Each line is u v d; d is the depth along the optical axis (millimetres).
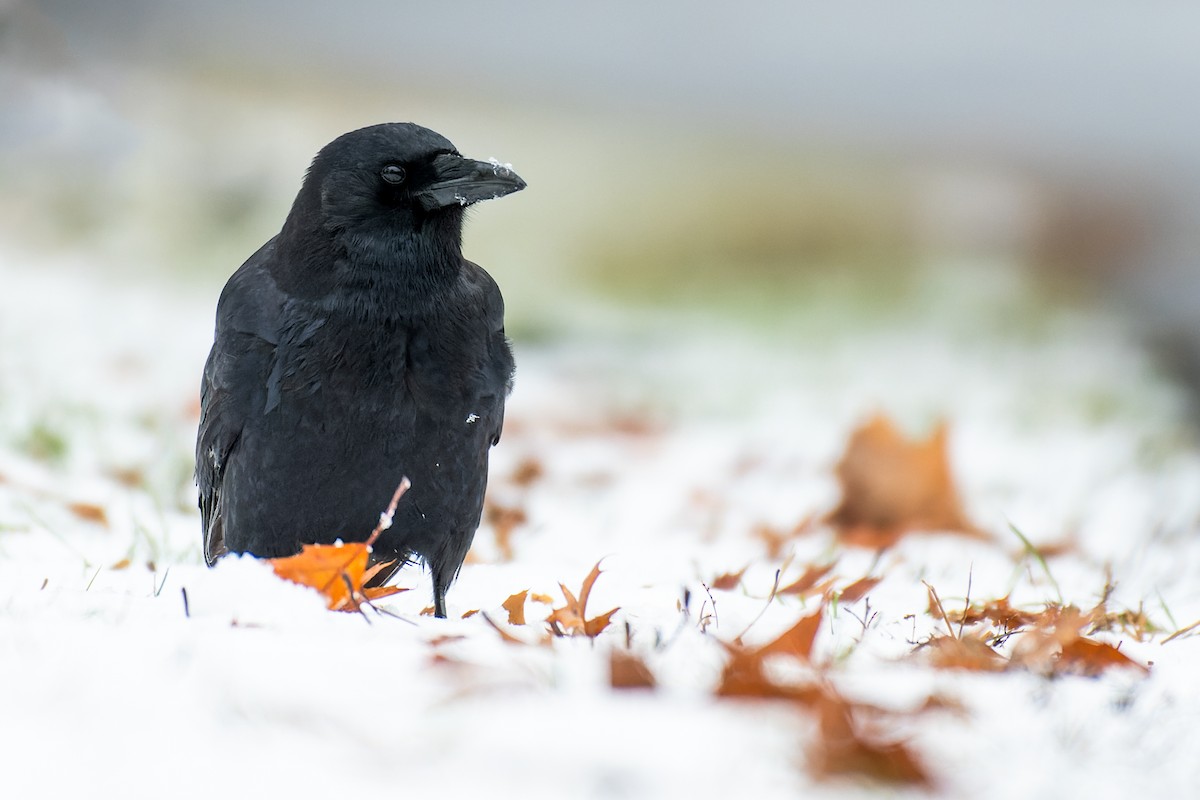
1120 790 4141
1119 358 20500
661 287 25312
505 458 13461
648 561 9062
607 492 12438
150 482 10727
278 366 7137
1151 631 7117
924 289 24078
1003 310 23078
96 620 5492
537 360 19531
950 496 10672
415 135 7227
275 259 7371
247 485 7270
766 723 4430
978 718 4754
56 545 8492
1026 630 6617
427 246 7188
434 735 4223
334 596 6262
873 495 10695
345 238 7148
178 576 7055
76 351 15836
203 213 23141
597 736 4258
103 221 22750
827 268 27047
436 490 7258
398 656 5047
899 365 19844
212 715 4293
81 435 11961
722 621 6477
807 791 3949
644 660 5098
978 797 4035
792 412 16781
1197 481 13703
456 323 7258
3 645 4980
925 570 9008
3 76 22625
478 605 7473
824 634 6176
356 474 7168
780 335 21891
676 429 15844
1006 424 16188
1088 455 14586
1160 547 10555
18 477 10117
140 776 3777
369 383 7109
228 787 3727
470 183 7156
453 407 7238
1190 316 22672
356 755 4012
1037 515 11742
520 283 23516
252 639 5180
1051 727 4684
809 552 9906
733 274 26672
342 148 7211
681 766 4051
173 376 15352
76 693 4453
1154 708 5016
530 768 3977
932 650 5828
